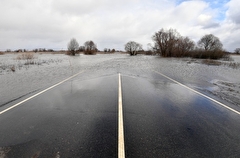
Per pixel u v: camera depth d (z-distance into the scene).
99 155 2.51
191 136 3.14
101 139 2.96
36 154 2.54
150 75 11.12
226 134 3.27
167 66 18.62
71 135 3.10
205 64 23.28
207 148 2.77
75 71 12.95
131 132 3.23
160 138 3.03
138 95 5.94
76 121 3.71
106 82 8.27
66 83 7.99
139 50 73.25
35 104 4.86
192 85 8.07
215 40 65.44
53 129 3.33
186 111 4.47
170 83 8.41
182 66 19.02
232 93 6.64
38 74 11.26
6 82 8.31
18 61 24.81
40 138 2.99
